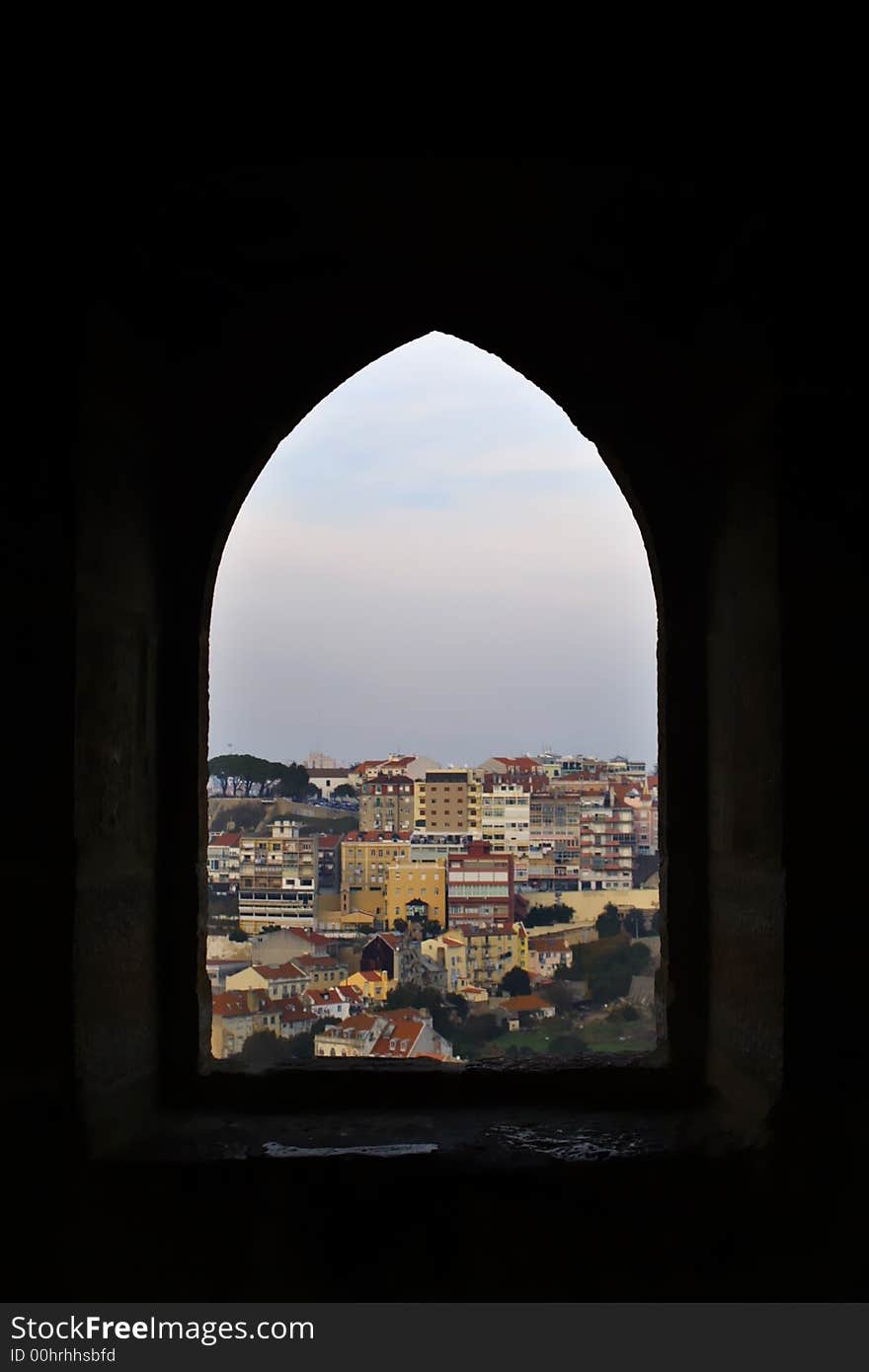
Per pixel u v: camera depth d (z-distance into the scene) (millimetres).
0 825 1622
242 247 1965
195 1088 1981
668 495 2105
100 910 1744
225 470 2094
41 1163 1618
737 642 1890
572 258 2029
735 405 1889
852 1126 1633
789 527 1688
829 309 1685
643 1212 1673
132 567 1910
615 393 2109
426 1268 1664
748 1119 1771
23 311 1663
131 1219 1653
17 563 1643
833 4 1611
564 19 1645
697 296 2021
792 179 1656
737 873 1885
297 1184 1679
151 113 1651
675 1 1639
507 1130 1845
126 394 1869
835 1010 1653
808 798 1670
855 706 1669
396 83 1647
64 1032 1634
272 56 1647
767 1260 1650
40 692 1644
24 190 1660
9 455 1649
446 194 1799
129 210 1701
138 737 1933
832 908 1658
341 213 1869
